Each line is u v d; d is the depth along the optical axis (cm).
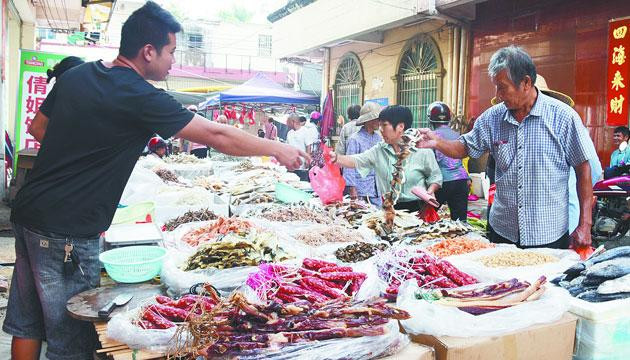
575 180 352
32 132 268
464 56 1093
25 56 873
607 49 820
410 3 1127
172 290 251
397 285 259
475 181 1048
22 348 263
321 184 446
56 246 238
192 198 518
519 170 331
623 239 628
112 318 201
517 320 214
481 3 1055
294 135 1005
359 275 245
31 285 257
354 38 1393
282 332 189
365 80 1477
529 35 958
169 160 812
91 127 231
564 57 898
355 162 456
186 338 189
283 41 1769
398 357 192
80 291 249
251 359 178
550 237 330
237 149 247
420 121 1259
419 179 462
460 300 230
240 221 368
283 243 318
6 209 780
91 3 1113
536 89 326
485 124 349
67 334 247
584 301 237
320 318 197
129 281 264
